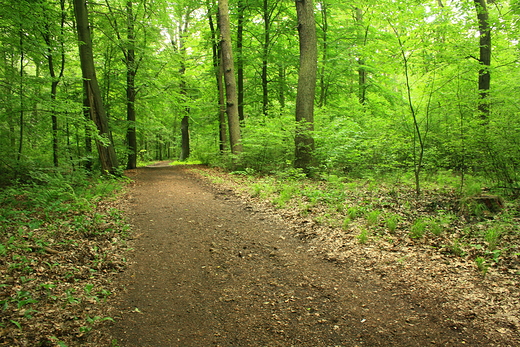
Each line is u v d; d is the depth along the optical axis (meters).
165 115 21.31
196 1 15.75
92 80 10.76
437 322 2.86
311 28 10.31
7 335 2.55
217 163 15.83
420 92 8.31
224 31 12.71
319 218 5.81
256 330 2.87
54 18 9.74
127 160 17.53
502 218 5.17
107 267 4.14
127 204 7.56
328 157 10.39
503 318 2.81
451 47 7.16
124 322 2.99
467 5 9.27
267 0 14.95
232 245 4.95
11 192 6.69
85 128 9.98
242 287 3.67
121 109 16.81
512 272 3.54
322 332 2.81
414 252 4.28
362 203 6.66
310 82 10.46
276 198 7.38
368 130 11.16
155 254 4.64
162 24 14.97
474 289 3.31
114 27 13.29
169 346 2.67
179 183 11.04
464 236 4.70
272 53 15.95
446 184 8.52
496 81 11.58
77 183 8.82
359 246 4.61
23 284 3.37
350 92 17.78
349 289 3.53
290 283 3.73
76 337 2.70
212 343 2.71
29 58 10.71
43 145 11.57
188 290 3.62
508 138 6.68
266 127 11.91
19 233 4.56
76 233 5.14
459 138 7.62
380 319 2.96
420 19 6.96
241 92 16.27
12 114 8.34
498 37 10.65
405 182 8.73
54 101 7.98
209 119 18.33
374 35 14.98
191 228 5.79
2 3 7.59
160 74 16.38
